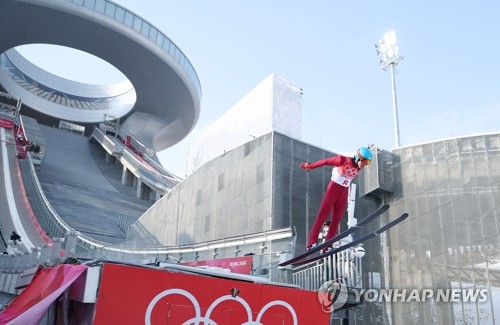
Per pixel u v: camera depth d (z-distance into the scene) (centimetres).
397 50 2486
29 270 980
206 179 2350
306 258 853
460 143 1750
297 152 1888
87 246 2628
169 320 582
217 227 2109
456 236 1662
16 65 8531
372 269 1873
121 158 6625
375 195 1984
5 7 6172
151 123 8881
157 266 644
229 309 630
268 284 686
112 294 557
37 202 3922
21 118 6588
